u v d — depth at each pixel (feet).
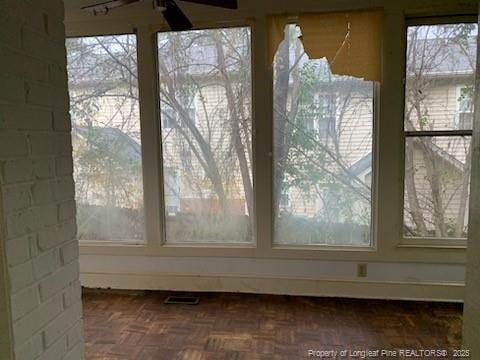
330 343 7.23
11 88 3.40
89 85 10.07
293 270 9.65
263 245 9.67
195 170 9.96
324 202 9.59
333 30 8.83
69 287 4.32
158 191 9.96
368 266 9.35
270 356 6.79
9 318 3.37
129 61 9.85
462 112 8.82
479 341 4.18
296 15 8.91
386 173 9.04
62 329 4.17
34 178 3.72
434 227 9.21
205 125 9.79
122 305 9.15
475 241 4.27
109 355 6.86
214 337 7.49
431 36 8.74
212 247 9.87
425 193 9.16
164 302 9.30
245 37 9.35
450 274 9.06
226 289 9.91
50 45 4.00
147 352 6.96
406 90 8.94
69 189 4.33
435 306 8.84
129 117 10.03
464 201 9.04
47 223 3.92
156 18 9.41
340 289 9.47
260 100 9.28
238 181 9.83
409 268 9.20
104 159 10.25
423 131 8.98
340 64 8.89
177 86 9.77
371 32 8.71
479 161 4.16
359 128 9.27
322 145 9.45
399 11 8.58
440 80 8.83
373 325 7.94
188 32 9.53
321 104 9.34
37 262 3.75
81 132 10.26
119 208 10.34
